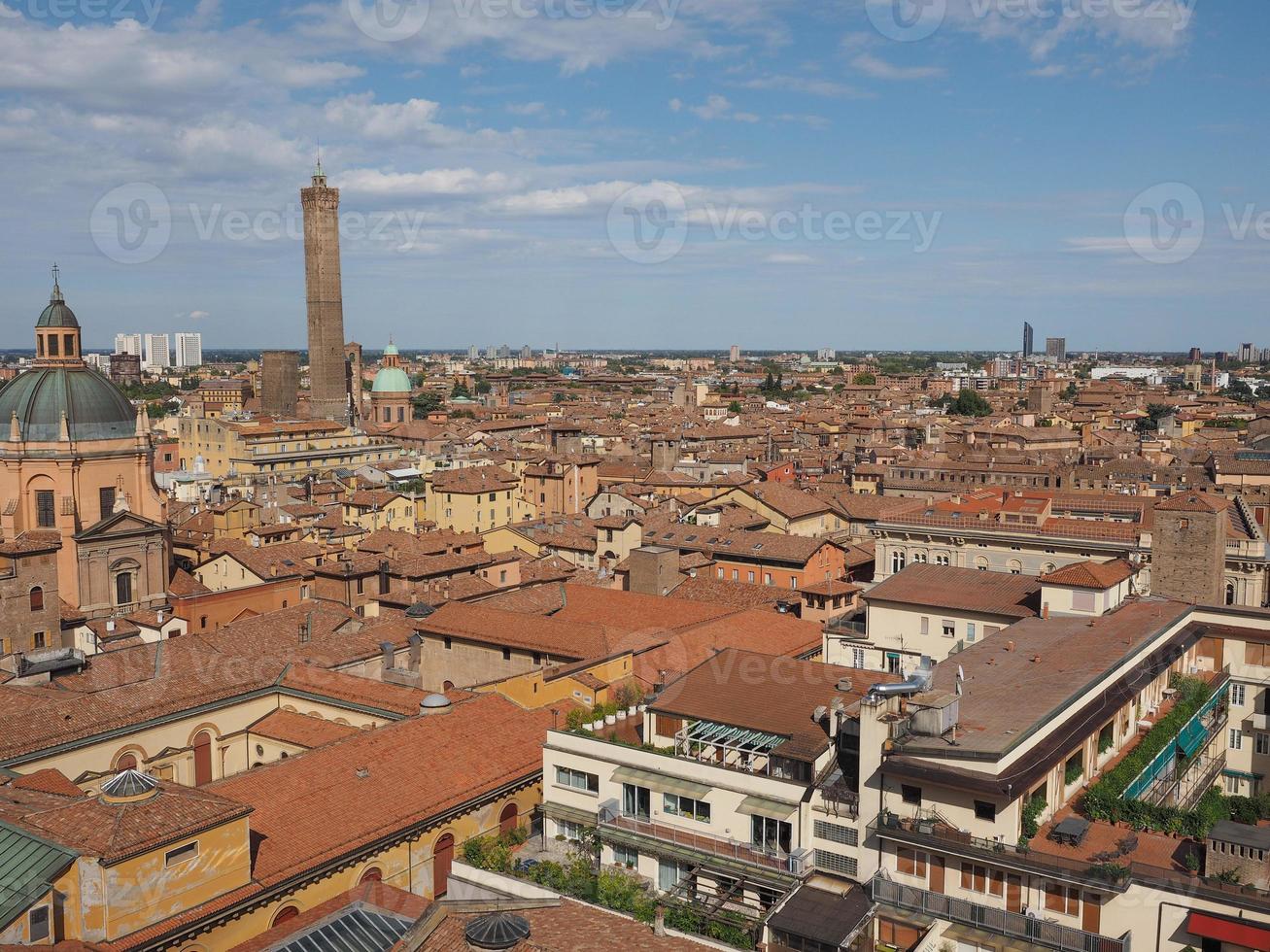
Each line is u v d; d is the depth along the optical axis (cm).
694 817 5738
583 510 18362
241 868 5112
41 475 11362
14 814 4847
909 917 4794
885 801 5025
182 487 19050
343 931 4497
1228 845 4522
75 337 11875
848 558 14000
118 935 4591
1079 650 6419
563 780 6294
